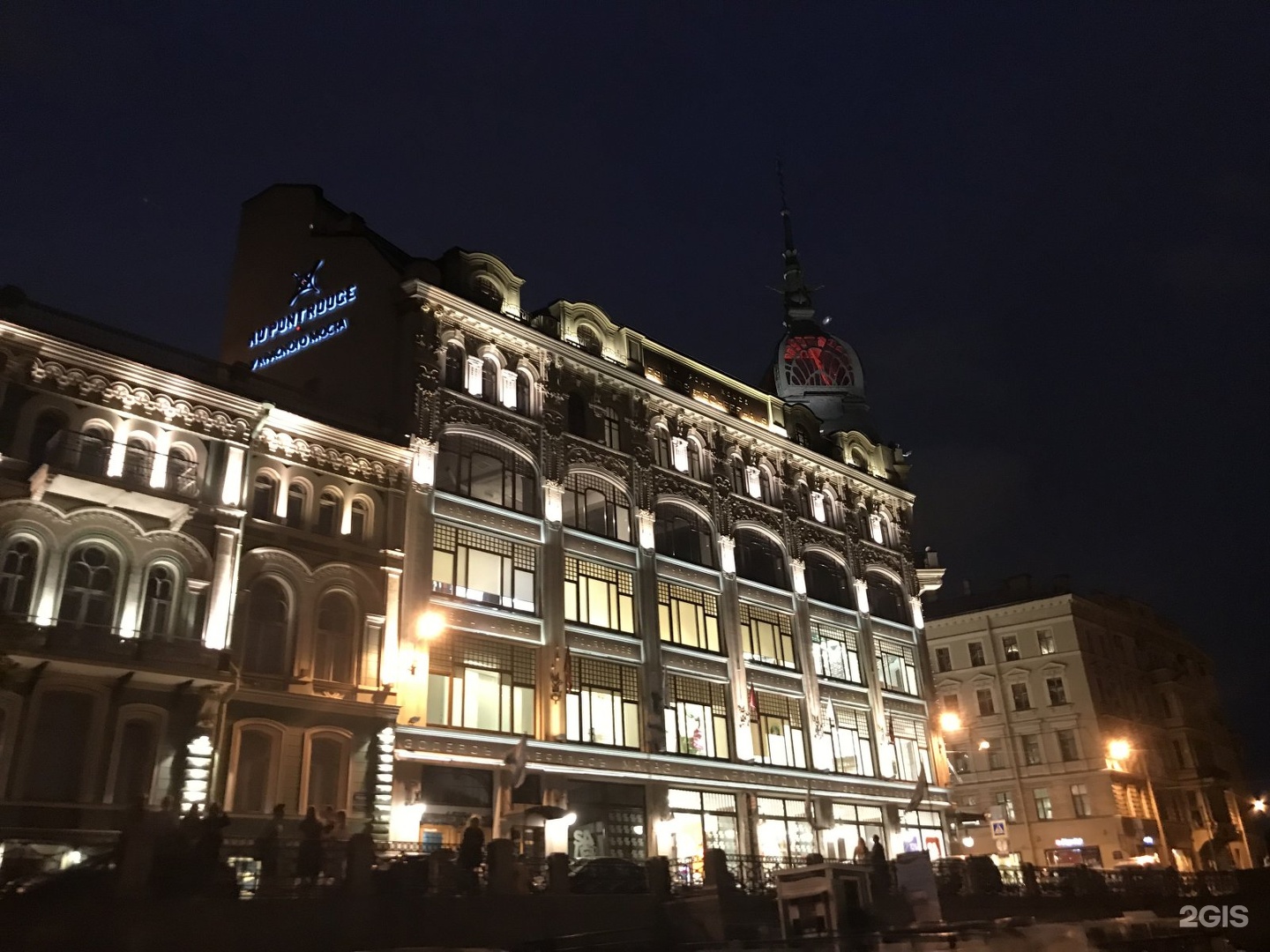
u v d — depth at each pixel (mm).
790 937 19938
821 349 63281
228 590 26797
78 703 23562
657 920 23344
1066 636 63000
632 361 43500
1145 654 71375
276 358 39031
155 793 23703
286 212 41438
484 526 34219
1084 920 24094
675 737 38031
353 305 37031
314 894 19016
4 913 14961
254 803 25906
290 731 26969
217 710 25266
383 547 30953
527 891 22609
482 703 32062
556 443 37844
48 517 24562
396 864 20281
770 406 50375
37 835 21672
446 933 19797
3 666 20578
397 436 32969
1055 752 61000
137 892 16641
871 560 52188
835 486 52062
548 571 35562
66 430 25328
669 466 43094
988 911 28422
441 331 35375
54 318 26422
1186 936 19516
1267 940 19406
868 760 46531
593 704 35531
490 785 31297
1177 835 64812
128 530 25766
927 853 23672
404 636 30422
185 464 27094
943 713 64875
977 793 62406
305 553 29062
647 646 38094
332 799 27344
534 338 38438
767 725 42219
